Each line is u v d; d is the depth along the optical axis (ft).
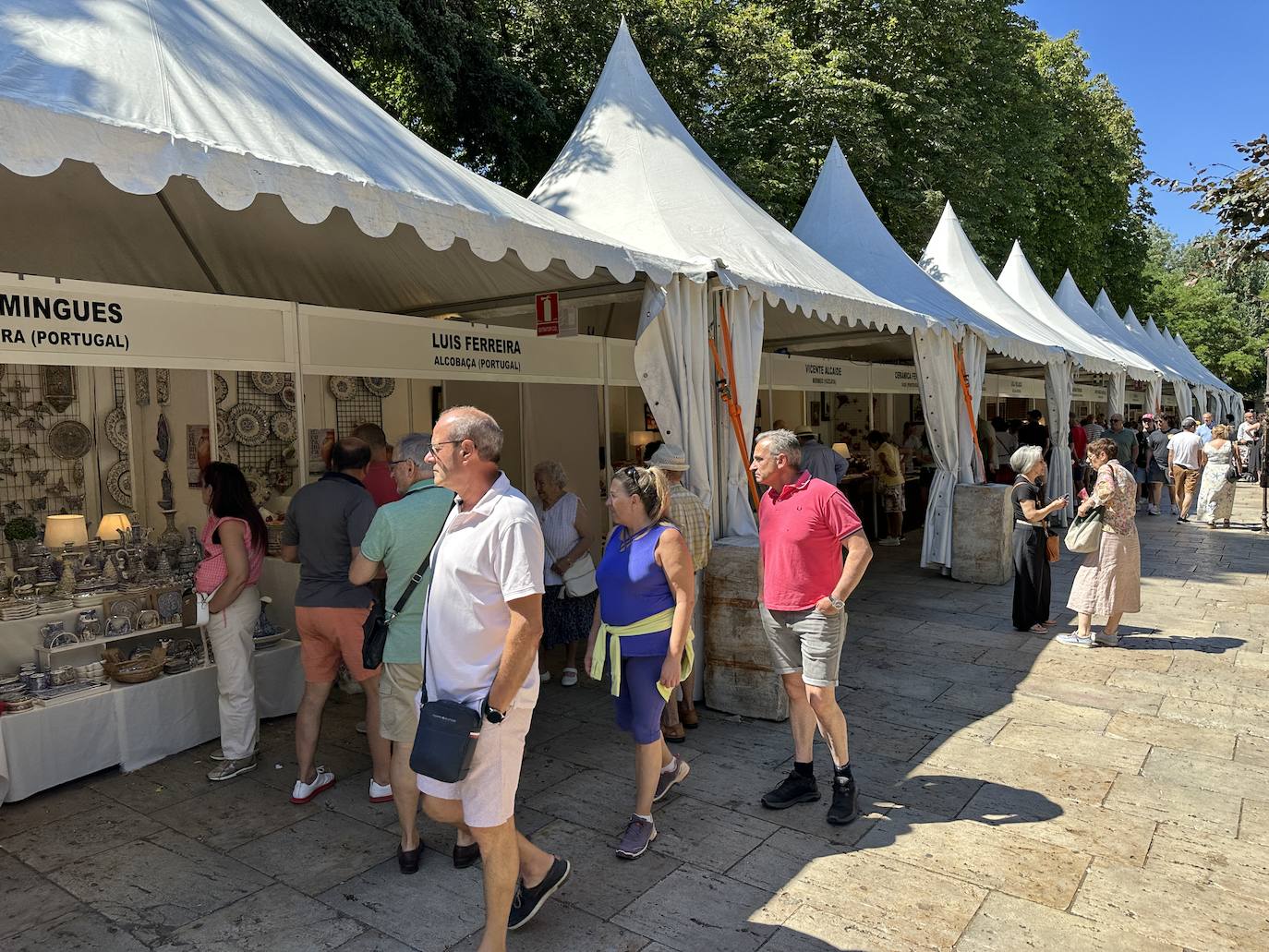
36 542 16.49
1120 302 102.42
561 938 9.34
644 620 11.00
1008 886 10.36
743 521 18.26
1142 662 20.10
